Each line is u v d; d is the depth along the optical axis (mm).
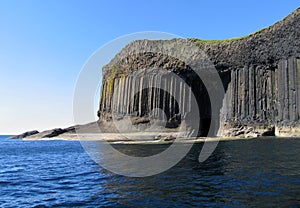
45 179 21328
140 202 13555
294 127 63812
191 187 16203
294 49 64875
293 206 12414
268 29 70938
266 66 71875
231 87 76375
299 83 63844
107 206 13211
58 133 126188
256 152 33844
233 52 75375
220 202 13227
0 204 14359
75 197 15125
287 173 19578
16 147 73500
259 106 71812
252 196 14078
